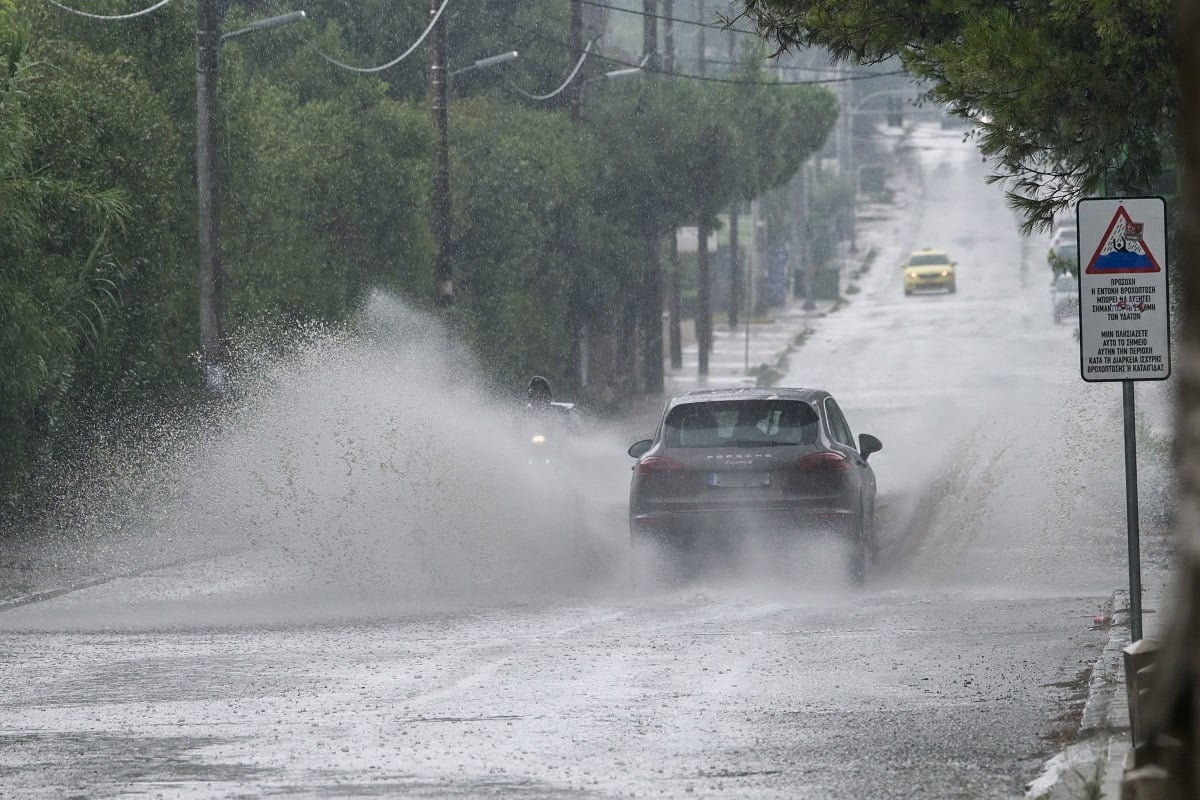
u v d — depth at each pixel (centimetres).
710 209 14112
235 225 8144
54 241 6669
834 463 4762
